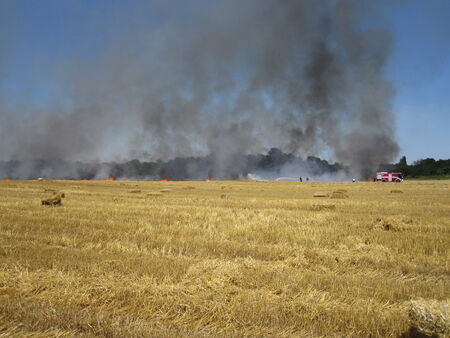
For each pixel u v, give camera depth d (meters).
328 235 13.75
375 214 21.00
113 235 13.48
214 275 8.46
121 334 5.95
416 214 21.22
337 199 32.25
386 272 9.77
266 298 7.41
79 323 6.26
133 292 7.47
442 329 5.50
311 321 6.62
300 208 24.31
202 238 13.01
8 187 43.44
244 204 26.11
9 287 7.80
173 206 22.48
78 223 15.49
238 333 6.10
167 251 11.59
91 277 8.44
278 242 13.02
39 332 5.87
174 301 7.19
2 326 6.07
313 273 9.21
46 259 9.75
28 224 15.16
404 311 6.81
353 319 6.54
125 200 27.64
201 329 6.33
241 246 12.07
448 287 8.38
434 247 12.16
